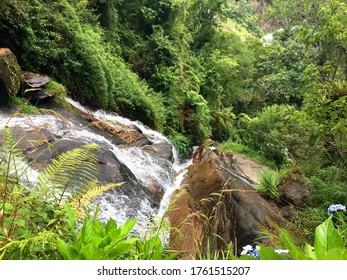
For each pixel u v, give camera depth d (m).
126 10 13.93
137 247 1.65
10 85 6.12
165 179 6.68
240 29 31.36
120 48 12.25
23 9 7.41
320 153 5.79
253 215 4.59
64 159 2.21
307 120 4.42
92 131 6.77
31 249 1.51
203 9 19.75
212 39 20.23
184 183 5.93
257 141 10.33
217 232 4.08
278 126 9.81
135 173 6.07
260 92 17.69
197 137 13.43
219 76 17.48
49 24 7.88
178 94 13.53
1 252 1.46
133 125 8.75
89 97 8.51
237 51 20.88
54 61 7.88
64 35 8.30
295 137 7.30
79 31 8.84
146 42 13.70
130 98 10.06
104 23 12.28
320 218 4.34
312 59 10.64
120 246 1.38
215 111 16.08
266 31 36.09
